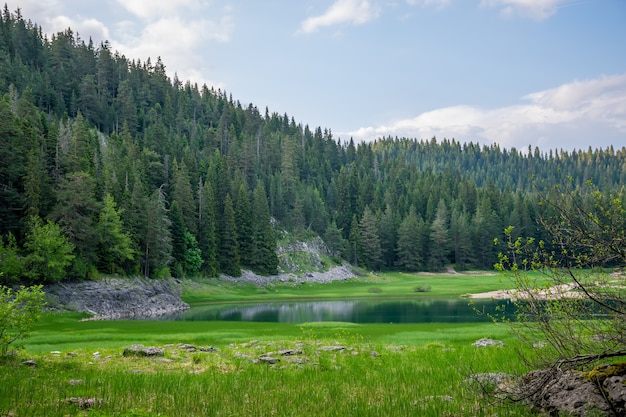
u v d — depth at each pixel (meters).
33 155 64.12
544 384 8.81
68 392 10.30
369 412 8.50
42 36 194.62
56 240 56.41
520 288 9.56
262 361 17.00
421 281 120.62
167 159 117.81
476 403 9.29
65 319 48.97
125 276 70.62
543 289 9.43
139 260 75.25
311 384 11.70
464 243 142.75
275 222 138.75
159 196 90.06
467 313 58.50
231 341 26.55
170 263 89.50
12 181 62.22
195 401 9.38
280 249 128.38
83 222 63.72
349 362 16.11
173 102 198.88
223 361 17.11
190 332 31.50
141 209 78.25
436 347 21.56
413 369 14.23
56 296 55.22
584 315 9.05
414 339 26.89
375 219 143.62
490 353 17.31
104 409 8.70
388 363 15.82
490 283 109.44
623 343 8.53
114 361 17.03
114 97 184.00
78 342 26.06
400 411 8.59
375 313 60.50
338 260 137.00
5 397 9.34
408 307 68.69
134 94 183.00
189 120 191.88
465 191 178.62
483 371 13.26
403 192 186.00
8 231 59.78
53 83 153.50
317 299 87.31
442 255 142.38
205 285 94.00
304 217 147.38
